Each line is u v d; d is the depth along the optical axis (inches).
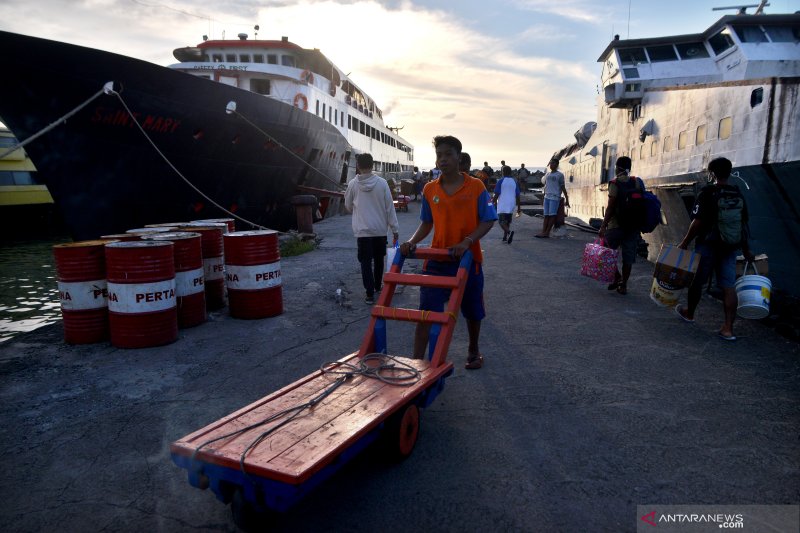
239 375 186.9
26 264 610.9
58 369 193.0
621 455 129.5
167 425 149.6
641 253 457.4
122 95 431.8
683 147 379.6
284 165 644.7
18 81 394.0
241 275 256.1
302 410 116.0
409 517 107.2
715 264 221.9
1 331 327.6
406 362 146.4
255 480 94.0
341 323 251.9
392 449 123.2
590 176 725.3
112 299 213.9
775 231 283.7
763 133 280.2
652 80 557.0
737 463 124.7
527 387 172.6
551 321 249.6
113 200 467.8
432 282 153.5
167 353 209.9
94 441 140.7
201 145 507.2
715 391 165.9
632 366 189.6
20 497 116.3
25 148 419.5
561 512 107.9
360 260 286.0
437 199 164.4
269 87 737.6
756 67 510.9
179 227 316.5
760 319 243.4
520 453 131.3
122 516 109.6
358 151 1163.3
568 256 434.3
